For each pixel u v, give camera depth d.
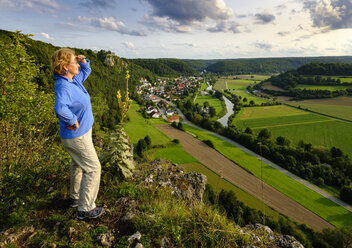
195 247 2.31
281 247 2.53
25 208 2.81
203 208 2.86
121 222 2.64
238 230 2.57
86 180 2.59
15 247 2.18
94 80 92.56
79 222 2.56
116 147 3.68
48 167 3.84
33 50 68.69
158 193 3.46
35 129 4.50
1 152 3.79
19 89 4.05
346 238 22.45
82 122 2.43
